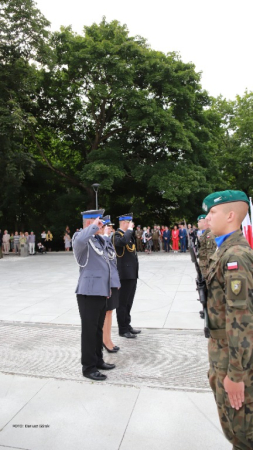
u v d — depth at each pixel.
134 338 5.61
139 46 24.58
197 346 5.16
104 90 23.28
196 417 3.23
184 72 24.09
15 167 20.88
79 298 4.26
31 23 19.80
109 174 22.84
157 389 3.79
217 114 28.61
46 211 32.97
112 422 3.18
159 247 24.78
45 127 28.67
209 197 2.22
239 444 2.04
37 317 7.04
